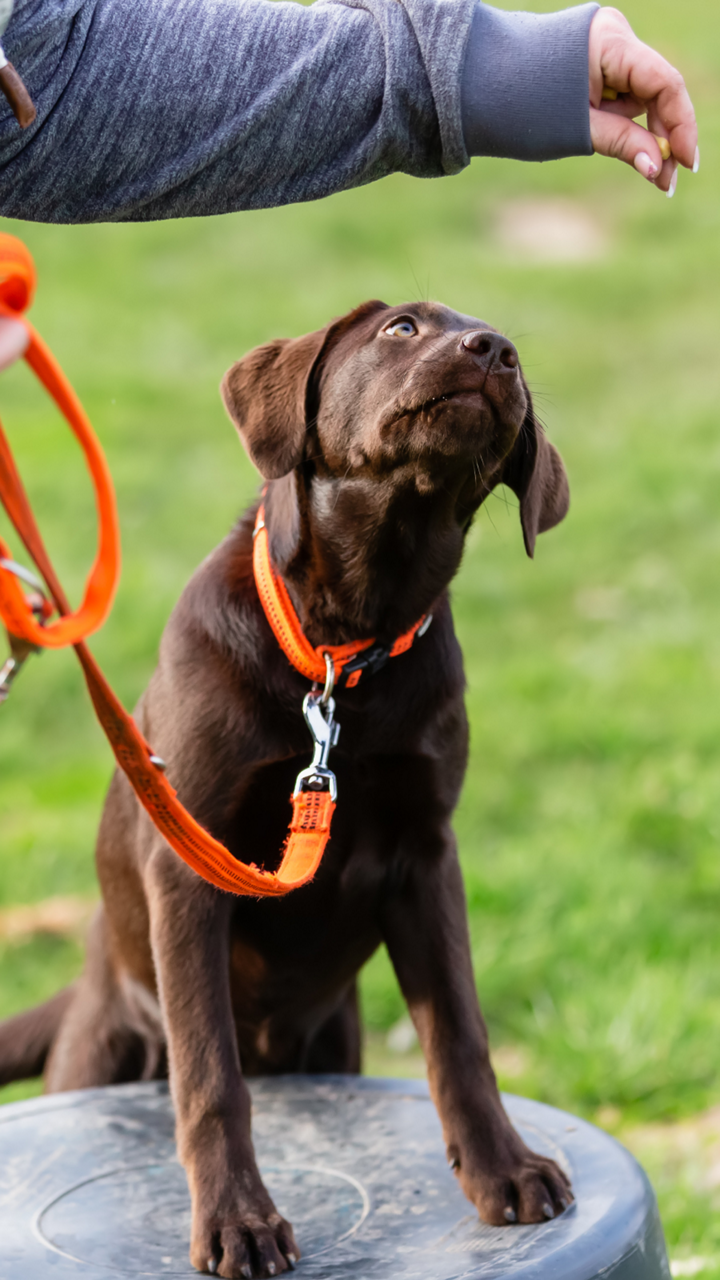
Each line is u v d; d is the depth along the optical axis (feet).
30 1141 12.10
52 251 67.51
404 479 10.87
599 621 36.01
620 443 47.39
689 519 41.68
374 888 11.62
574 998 19.24
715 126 80.53
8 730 31.14
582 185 76.02
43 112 8.87
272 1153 11.62
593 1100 17.60
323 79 9.45
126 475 43.57
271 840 11.32
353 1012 15.02
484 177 76.64
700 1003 18.93
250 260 65.98
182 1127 9.93
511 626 36.04
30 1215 10.62
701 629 34.83
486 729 29.45
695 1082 17.71
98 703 7.55
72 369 52.95
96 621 6.85
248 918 11.70
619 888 22.21
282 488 11.64
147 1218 10.52
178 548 38.96
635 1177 10.63
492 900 21.86
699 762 27.43
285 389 11.49
